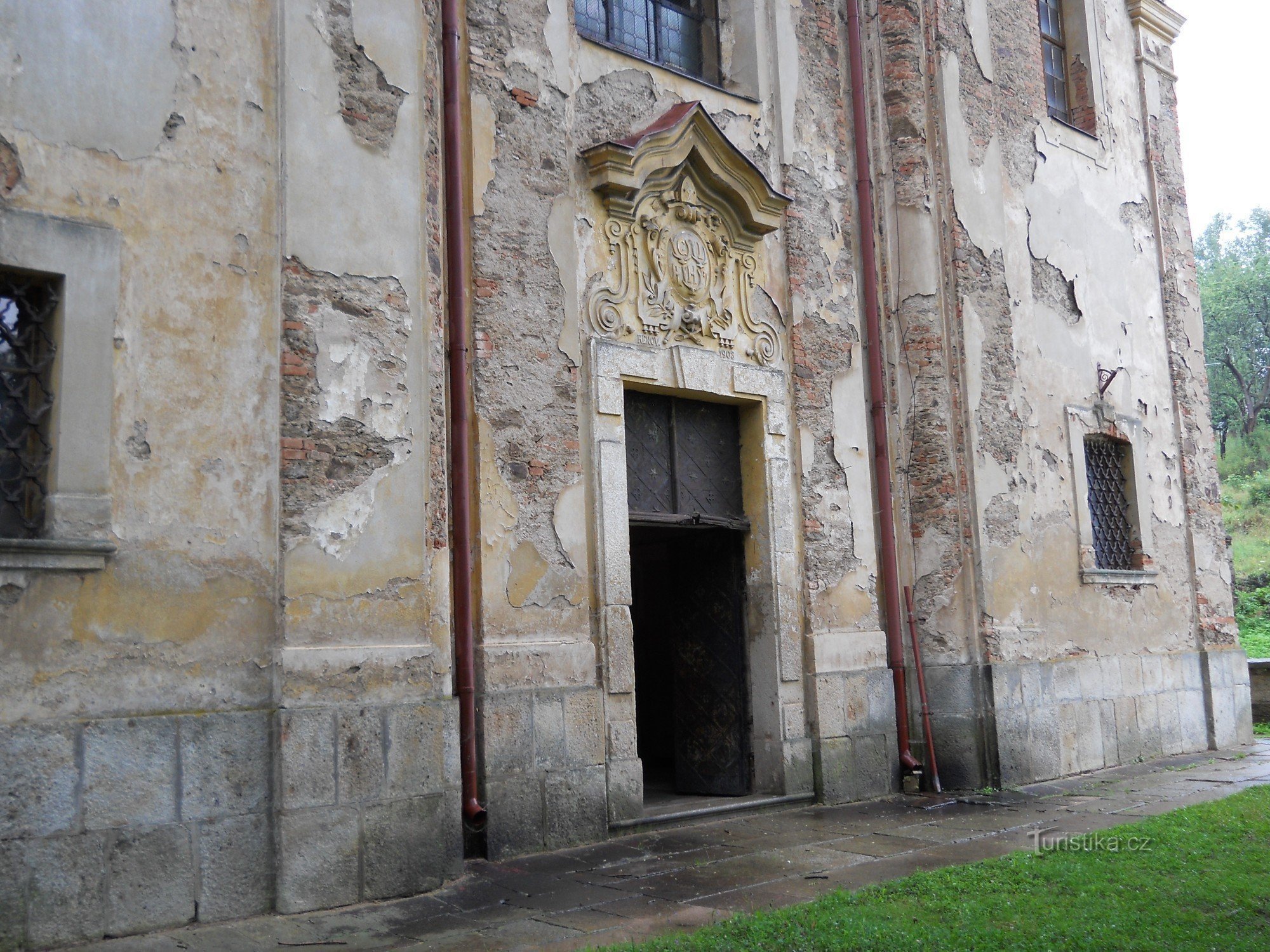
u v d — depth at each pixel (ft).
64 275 19.53
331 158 22.82
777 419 33.01
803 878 22.75
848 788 32.81
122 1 20.66
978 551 36.04
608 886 22.30
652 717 42.22
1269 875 21.66
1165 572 45.78
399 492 22.99
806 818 29.86
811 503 33.50
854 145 36.81
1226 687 47.19
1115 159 47.01
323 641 21.48
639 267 30.27
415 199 24.08
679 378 30.58
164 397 20.38
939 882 21.43
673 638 34.01
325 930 19.43
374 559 22.41
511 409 26.73
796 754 31.91
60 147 19.71
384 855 21.50
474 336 26.25
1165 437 47.11
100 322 19.79
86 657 19.02
